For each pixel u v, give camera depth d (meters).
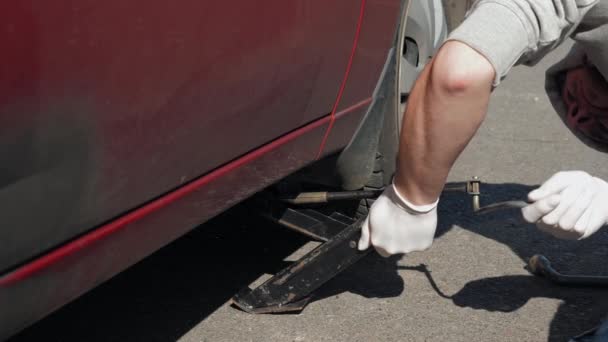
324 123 2.53
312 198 2.83
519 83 5.80
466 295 2.91
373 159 2.86
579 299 2.88
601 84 2.15
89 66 1.55
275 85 2.17
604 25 1.81
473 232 3.42
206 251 3.19
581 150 4.54
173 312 2.76
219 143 2.03
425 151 1.71
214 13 1.85
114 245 1.79
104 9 1.55
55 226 1.60
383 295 2.89
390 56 2.79
